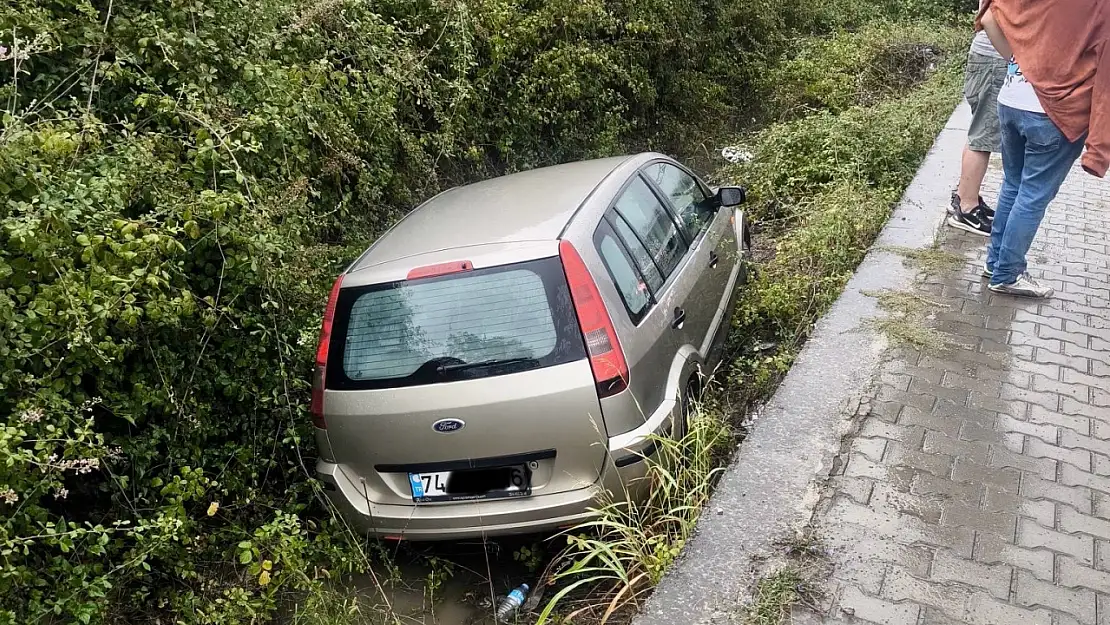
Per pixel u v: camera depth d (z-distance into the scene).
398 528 3.74
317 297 4.82
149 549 3.48
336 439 3.81
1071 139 4.50
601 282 3.78
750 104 12.07
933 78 11.35
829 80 11.33
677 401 4.02
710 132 11.02
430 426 3.59
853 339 4.81
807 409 4.16
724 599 3.08
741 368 5.27
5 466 3.02
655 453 3.73
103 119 4.67
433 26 7.28
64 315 3.31
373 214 6.34
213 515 4.11
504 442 3.57
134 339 3.94
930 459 3.76
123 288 3.50
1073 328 4.86
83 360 3.55
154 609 3.86
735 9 12.31
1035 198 4.84
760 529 3.40
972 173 6.08
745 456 3.86
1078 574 3.08
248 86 5.20
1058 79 4.42
